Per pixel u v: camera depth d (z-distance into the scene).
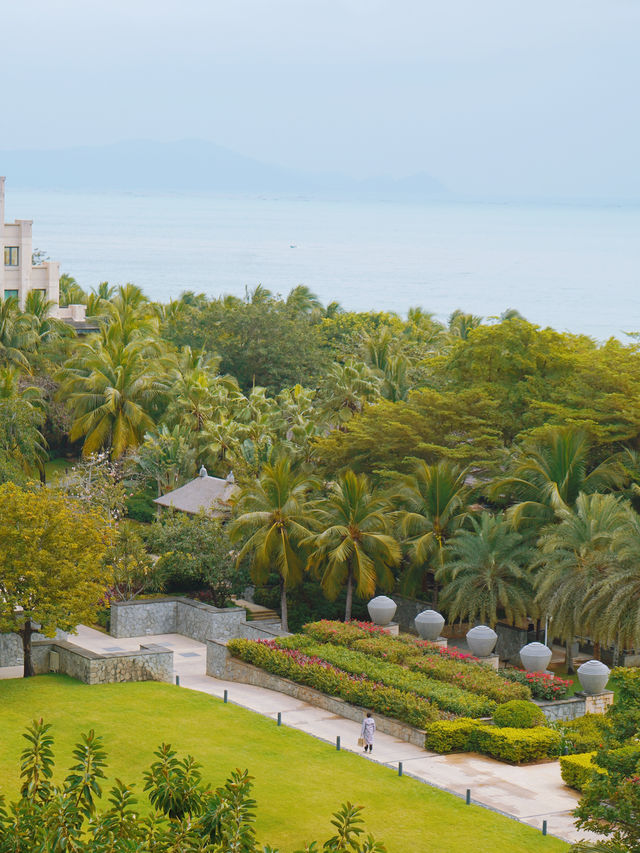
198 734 39.03
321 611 60.84
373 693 42.31
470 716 40.50
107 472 69.06
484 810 32.84
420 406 66.31
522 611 53.78
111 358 89.38
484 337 68.75
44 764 19.14
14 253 112.88
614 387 63.84
